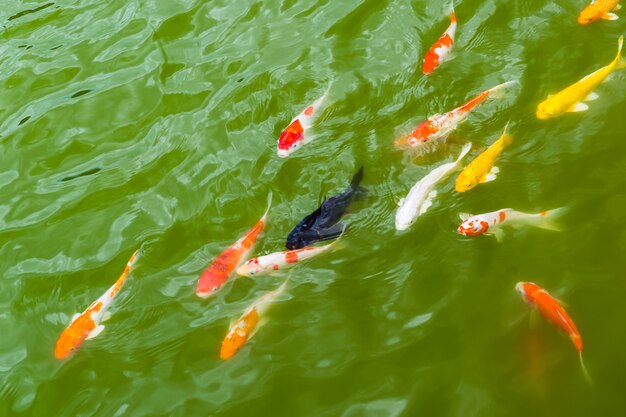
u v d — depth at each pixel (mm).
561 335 4043
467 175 4746
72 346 4453
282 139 5434
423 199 4809
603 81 5418
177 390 4215
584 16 5938
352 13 6734
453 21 5957
